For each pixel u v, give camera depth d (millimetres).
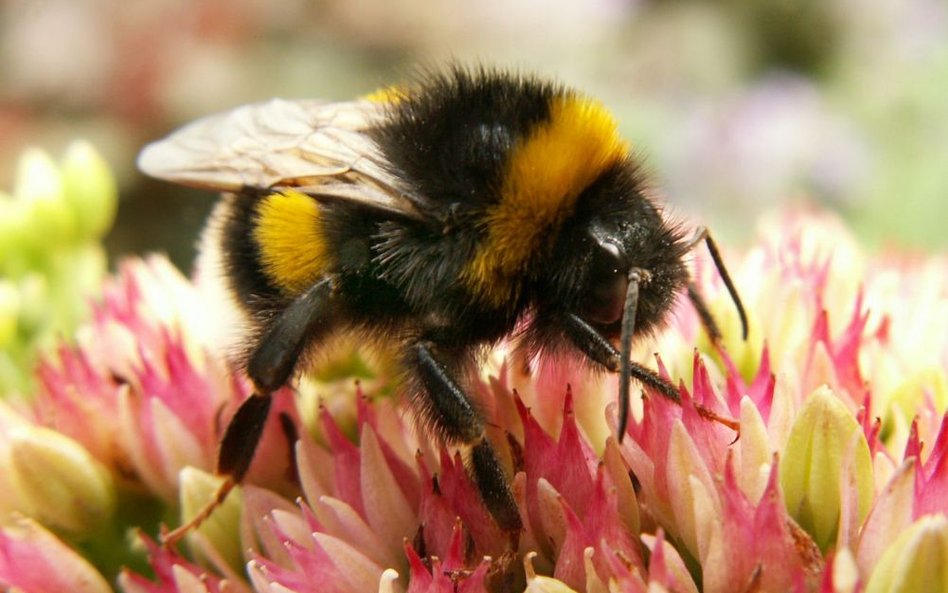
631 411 86
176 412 94
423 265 87
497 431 87
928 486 80
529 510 84
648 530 84
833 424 81
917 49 203
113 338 98
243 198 93
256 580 85
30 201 114
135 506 95
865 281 100
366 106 91
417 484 87
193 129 94
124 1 198
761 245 103
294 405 92
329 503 86
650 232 85
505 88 87
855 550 81
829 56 226
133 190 180
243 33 202
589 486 84
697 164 177
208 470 94
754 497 82
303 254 89
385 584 83
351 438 94
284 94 202
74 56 195
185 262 176
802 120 176
